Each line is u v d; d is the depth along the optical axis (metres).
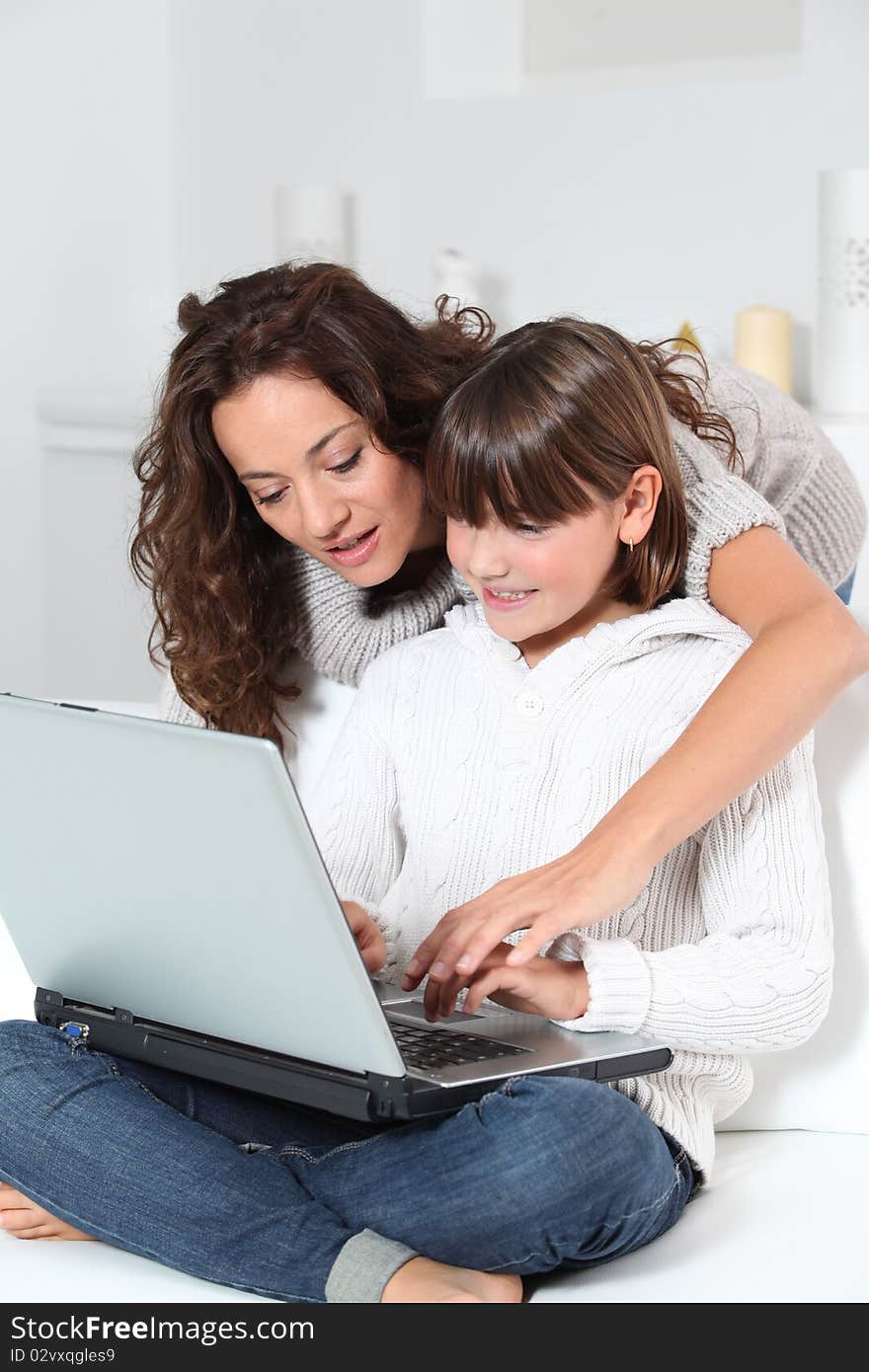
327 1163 1.20
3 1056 1.25
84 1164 1.18
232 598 1.58
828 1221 1.23
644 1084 1.24
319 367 1.40
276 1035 1.14
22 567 3.78
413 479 1.46
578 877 1.16
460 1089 1.09
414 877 1.43
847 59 3.27
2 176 3.75
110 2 3.65
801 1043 1.32
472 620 1.52
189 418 1.49
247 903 1.06
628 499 1.35
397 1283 1.08
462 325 1.62
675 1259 1.16
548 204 3.54
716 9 3.37
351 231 3.70
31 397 3.76
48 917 1.26
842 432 3.03
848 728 1.43
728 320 3.43
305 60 3.65
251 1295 1.12
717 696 1.27
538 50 3.54
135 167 3.67
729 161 3.39
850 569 1.98
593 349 1.34
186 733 1.02
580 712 1.38
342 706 1.66
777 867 1.29
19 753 1.16
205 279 3.69
